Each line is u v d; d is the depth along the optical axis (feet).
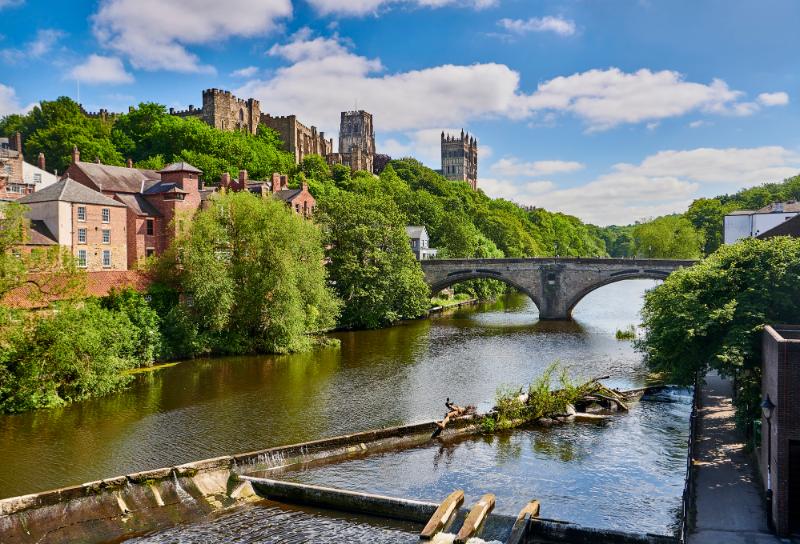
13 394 123.34
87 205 196.44
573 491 89.15
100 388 135.54
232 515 82.69
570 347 202.90
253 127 527.40
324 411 126.11
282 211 193.77
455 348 200.54
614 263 260.21
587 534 72.90
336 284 245.45
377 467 98.73
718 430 103.14
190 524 80.12
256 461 96.32
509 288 438.81
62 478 90.63
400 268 256.73
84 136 365.40
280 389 143.95
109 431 112.47
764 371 84.99
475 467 98.48
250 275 185.68
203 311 177.88
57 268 138.92
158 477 86.94
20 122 419.13
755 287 99.60
